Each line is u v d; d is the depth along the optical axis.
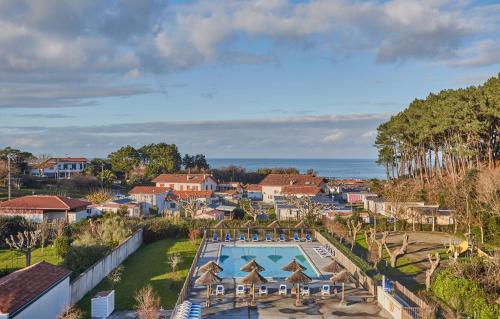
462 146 79.75
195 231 63.75
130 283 41.31
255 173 186.88
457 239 62.66
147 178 158.88
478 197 62.12
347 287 39.16
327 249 57.12
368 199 94.88
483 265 39.28
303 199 88.25
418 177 108.88
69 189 124.25
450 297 33.91
